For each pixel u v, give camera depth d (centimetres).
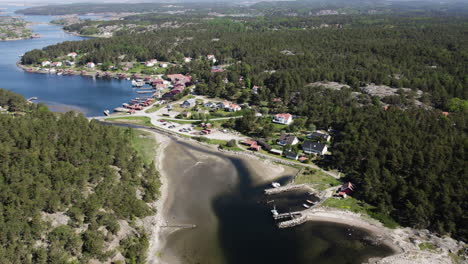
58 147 12206
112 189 11212
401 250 9781
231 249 9862
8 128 12900
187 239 10219
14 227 8356
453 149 13362
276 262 9431
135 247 9338
